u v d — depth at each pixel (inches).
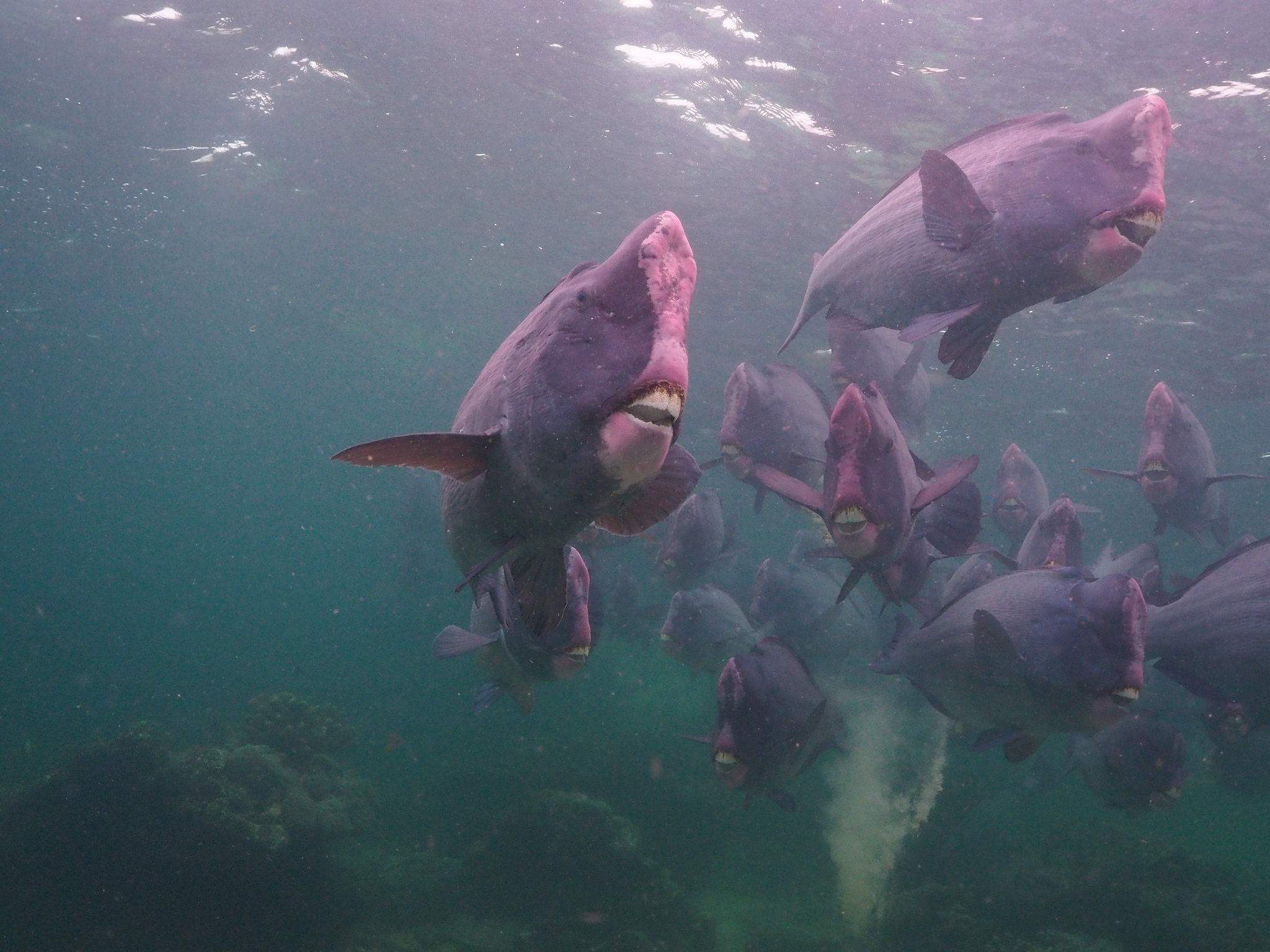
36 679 1596.9
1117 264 102.9
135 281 1515.7
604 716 1011.3
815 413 229.6
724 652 345.4
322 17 629.6
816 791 669.3
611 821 496.1
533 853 488.7
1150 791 275.6
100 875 433.4
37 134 889.5
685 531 361.4
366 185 932.6
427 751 882.1
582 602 191.6
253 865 430.0
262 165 933.8
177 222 1170.6
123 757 469.4
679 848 596.1
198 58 717.9
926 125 587.8
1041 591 177.6
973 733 223.5
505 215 925.8
